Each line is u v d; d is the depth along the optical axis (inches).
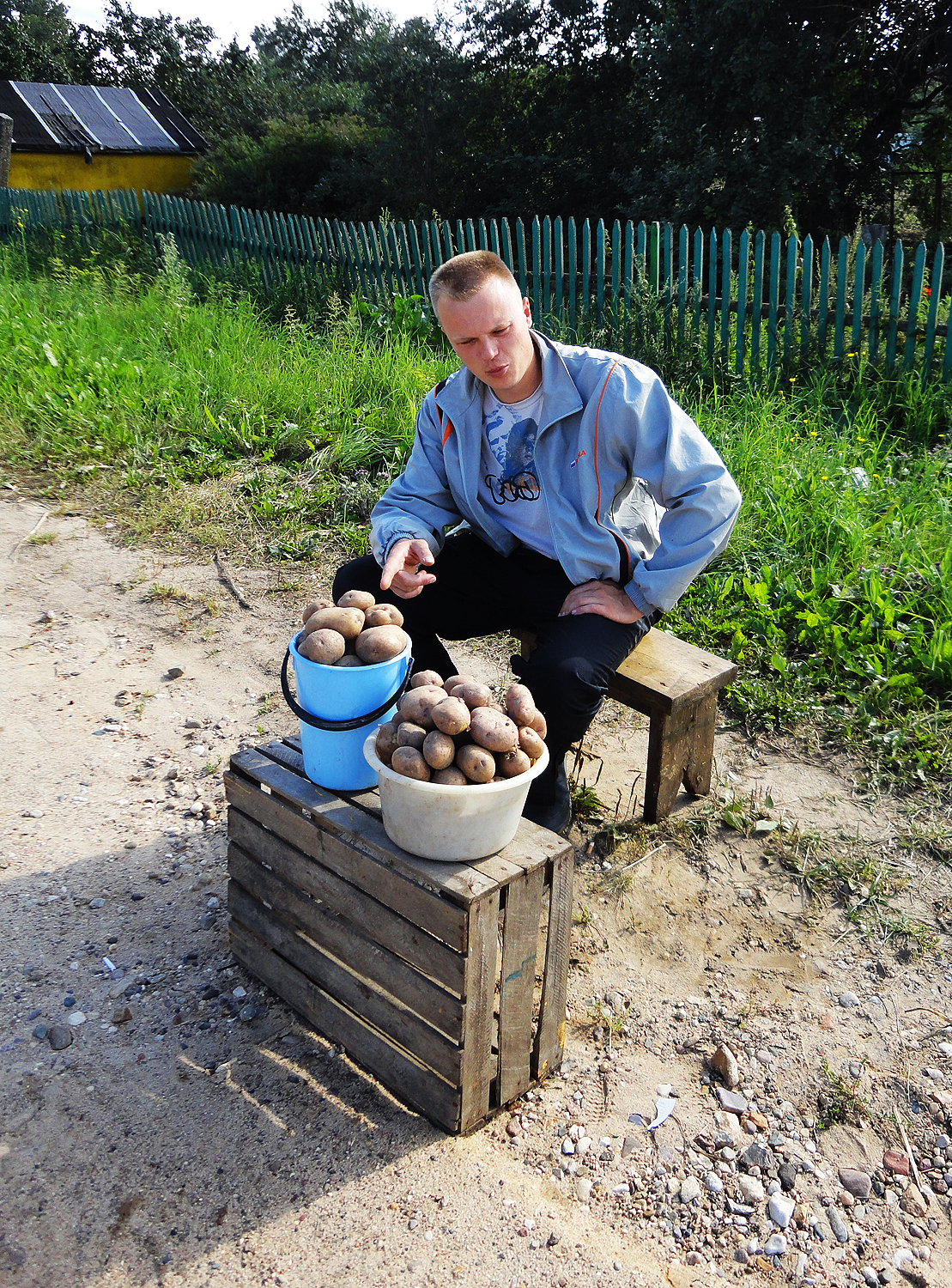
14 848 121.1
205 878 117.7
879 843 122.5
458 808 78.0
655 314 307.0
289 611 184.5
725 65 597.3
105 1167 82.5
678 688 116.1
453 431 117.0
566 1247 76.9
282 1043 95.7
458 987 79.7
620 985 103.4
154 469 239.8
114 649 169.8
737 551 181.6
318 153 1001.5
